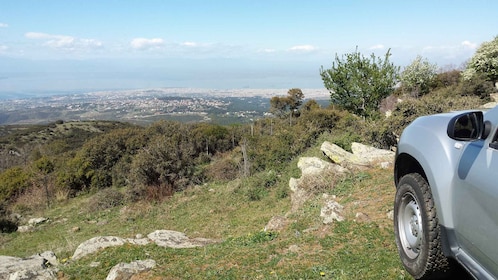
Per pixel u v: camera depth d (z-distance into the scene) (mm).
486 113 2508
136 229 13469
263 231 7105
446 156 2562
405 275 3592
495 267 2023
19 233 15922
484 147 2236
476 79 24172
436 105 14930
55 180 25188
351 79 19531
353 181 9570
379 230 5305
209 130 32469
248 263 5027
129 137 29312
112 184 25500
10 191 24562
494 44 25703
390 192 7492
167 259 5777
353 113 20781
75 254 6699
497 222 1952
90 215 17422
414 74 29625
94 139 28469
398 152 3287
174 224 13469
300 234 6062
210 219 13250
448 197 2475
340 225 5836
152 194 17875
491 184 2012
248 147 22609
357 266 4148
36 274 5578
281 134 19984
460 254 2404
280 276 4289
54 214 19594
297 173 15109
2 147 44656
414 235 3076
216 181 19828
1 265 6234
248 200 14984
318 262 4598
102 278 5289
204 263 5301
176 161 19453
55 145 41188
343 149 14047
